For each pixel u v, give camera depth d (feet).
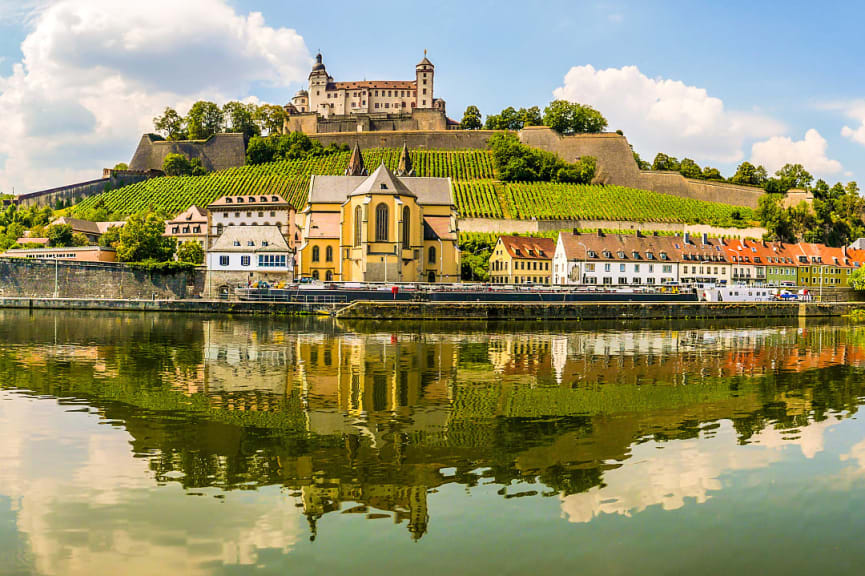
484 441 96.48
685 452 91.81
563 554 62.69
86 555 61.72
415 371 157.79
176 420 106.52
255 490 76.59
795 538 66.49
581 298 362.33
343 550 63.05
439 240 433.48
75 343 200.03
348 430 101.86
